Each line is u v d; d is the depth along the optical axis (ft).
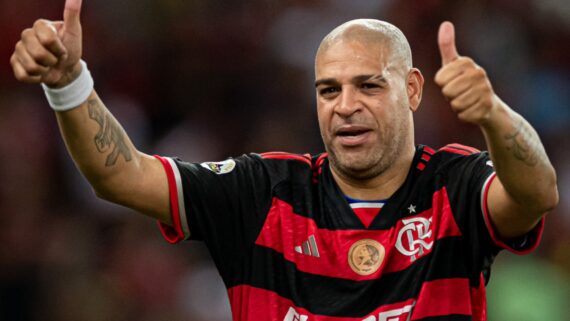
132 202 42.19
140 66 120.57
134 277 99.66
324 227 43.62
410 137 44.96
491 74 120.37
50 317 98.99
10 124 109.60
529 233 41.22
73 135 40.06
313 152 117.19
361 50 43.04
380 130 43.11
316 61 44.06
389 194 44.14
